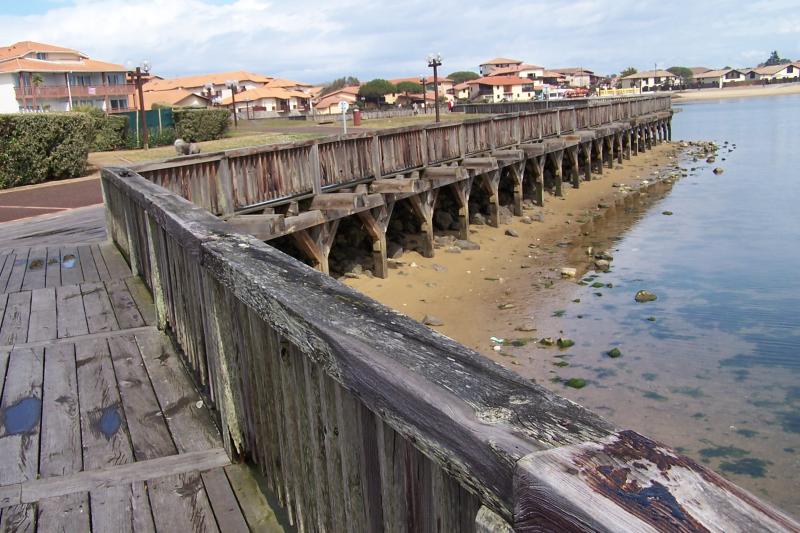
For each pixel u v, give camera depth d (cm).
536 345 896
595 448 110
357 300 210
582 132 2203
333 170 1046
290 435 245
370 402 164
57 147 1955
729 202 1908
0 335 503
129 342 477
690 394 753
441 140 1353
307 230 962
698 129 4922
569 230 1596
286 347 237
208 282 314
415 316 994
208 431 351
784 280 1168
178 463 321
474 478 125
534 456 109
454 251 1317
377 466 182
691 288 1134
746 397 742
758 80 14338
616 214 1784
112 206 802
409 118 4669
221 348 312
